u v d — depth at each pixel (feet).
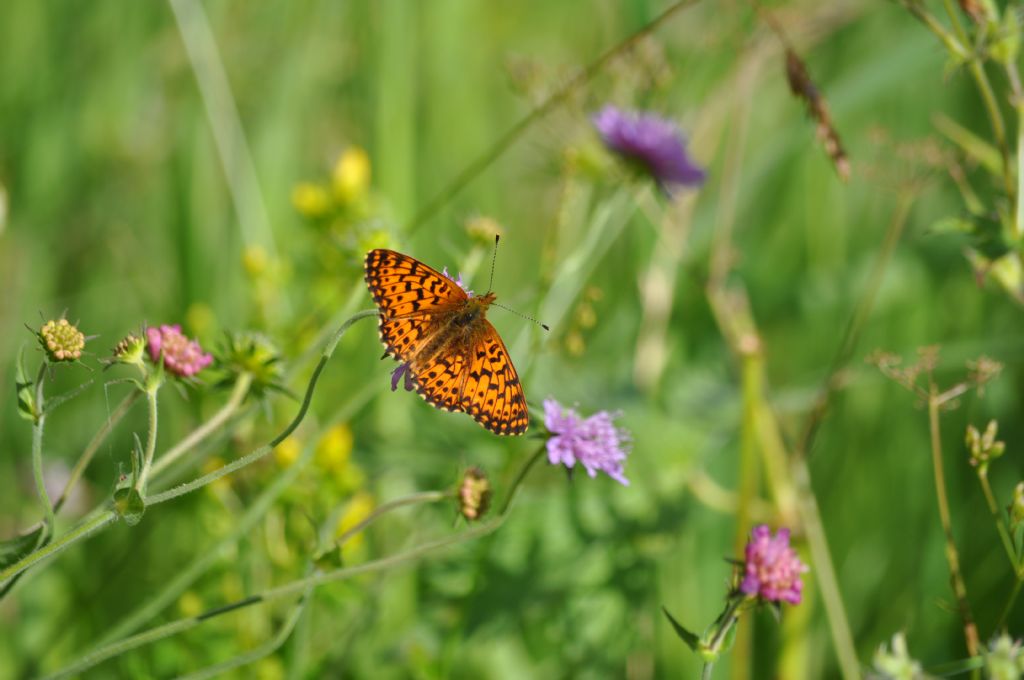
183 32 3.22
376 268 2.82
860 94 3.28
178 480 3.02
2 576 2.68
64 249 3.34
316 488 3.00
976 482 3.21
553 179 3.19
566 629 3.08
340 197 3.13
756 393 3.10
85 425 3.23
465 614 3.01
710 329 3.29
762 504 3.11
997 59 2.89
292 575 3.00
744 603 2.75
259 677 2.97
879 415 3.25
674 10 3.05
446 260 3.32
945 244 3.33
